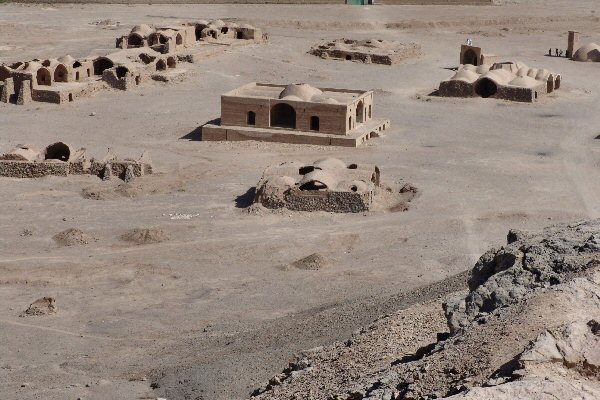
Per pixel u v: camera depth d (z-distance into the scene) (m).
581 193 59.38
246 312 42.09
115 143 71.81
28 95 82.81
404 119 79.69
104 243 51.75
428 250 49.72
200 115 80.56
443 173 63.44
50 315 42.50
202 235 52.75
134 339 39.31
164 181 61.94
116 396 31.44
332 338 32.59
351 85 93.88
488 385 17.50
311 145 70.62
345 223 54.16
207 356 34.75
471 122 79.06
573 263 23.27
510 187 60.34
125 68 89.44
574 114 82.38
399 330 28.12
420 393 18.80
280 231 53.22
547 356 17.78
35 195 59.00
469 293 24.64
